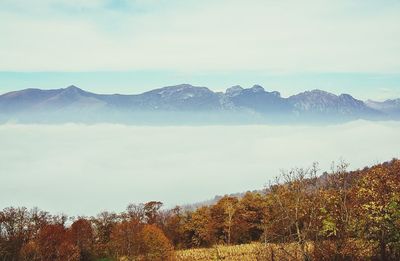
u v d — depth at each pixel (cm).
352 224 3428
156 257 8862
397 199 3281
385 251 3409
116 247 9275
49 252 9112
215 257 8762
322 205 3388
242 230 11312
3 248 8688
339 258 3344
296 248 3247
